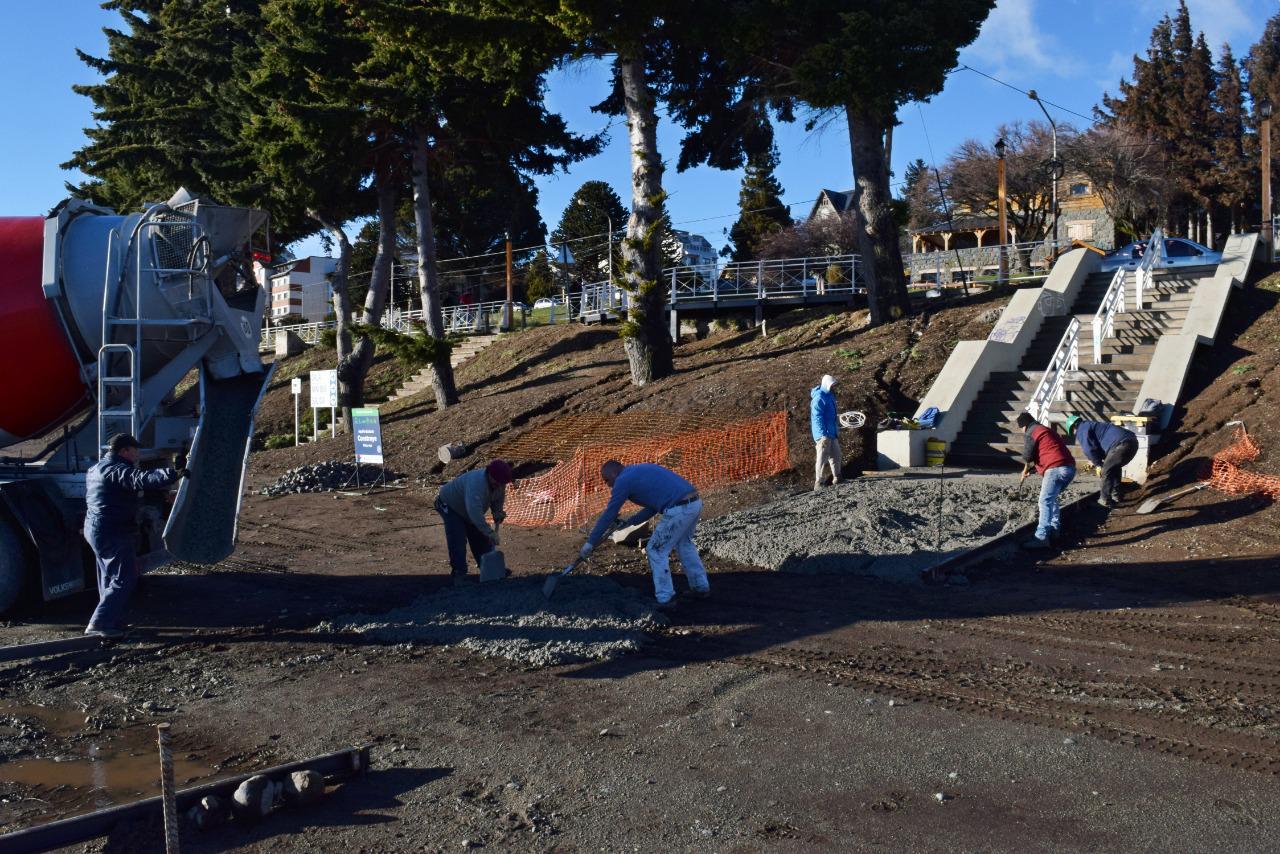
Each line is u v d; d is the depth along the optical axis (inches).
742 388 700.7
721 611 318.3
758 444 604.7
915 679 243.3
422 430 874.1
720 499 526.3
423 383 1226.0
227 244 383.6
